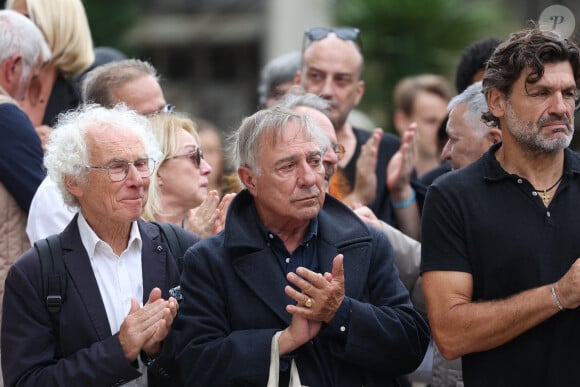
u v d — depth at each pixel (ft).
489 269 15.01
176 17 67.36
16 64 19.99
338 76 22.89
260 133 15.55
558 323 14.76
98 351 15.19
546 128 14.71
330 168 18.16
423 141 30.27
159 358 15.49
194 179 18.61
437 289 15.21
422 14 41.34
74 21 21.65
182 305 15.70
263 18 67.05
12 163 18.69
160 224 16.88
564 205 14.96
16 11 21.71
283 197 15.39
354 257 15.79
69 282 15.72
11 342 15.52
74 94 22.40
